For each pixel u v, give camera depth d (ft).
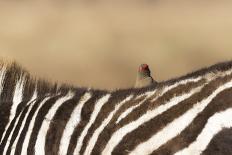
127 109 65.46
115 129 64.90
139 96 65.82
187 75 64.75
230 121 59.41
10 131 72.08
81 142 66.54
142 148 62.80
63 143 67.67
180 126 61.67
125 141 63.82
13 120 72.69
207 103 61.26
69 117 68.64
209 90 61.87
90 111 67.87
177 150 61.11
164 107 63.46
